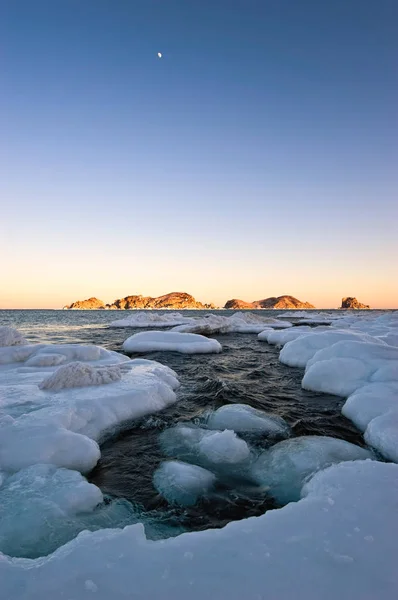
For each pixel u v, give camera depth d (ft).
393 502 8.11
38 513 9.75
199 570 6.05
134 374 24.09
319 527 7.16
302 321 118.83
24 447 12.96
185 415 19.12
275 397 22.85
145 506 10.98
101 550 6.69
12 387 20.43
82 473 13.01
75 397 18.31
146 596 5.52
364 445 15.33
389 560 6.15
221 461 13.73
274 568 6.02
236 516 10.45
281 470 12.78
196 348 42.75
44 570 6.23
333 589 5.53
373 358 24.61
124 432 16.88
